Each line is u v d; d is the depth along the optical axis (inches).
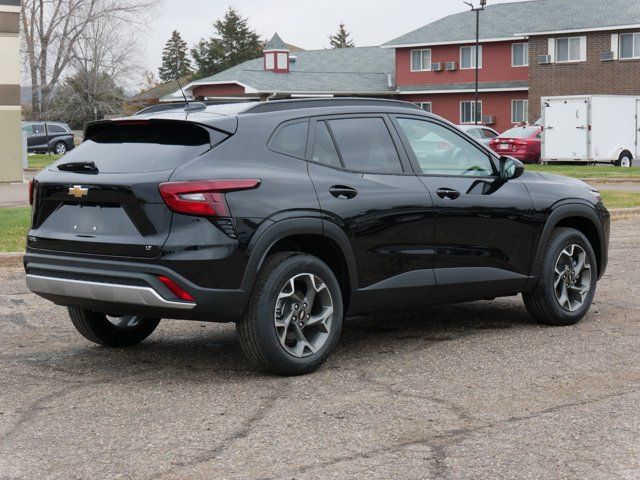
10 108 963.3
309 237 237.0
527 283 282.4
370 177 247.9
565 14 1957.4
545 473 163.3
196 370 242.1
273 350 226.2
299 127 240.2
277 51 2293.3
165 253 213.8
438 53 2172.7
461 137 274.5
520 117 2075.5
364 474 163.6
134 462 172.2
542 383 223.5
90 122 237.3
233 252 217.3
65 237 228.8
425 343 269.3
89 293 225.5
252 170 225.3
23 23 2228.1
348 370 238.5
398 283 250.8
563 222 301.7
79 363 252.4
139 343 277.4
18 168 975.6
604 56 1855.3
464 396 212.8
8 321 310.5
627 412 199.0
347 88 2241.6
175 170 217.6
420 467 166.9
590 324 294.2
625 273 395.9
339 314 238.8
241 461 171.6
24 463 172.6
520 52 2059.5
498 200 273.3
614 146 1341.0
